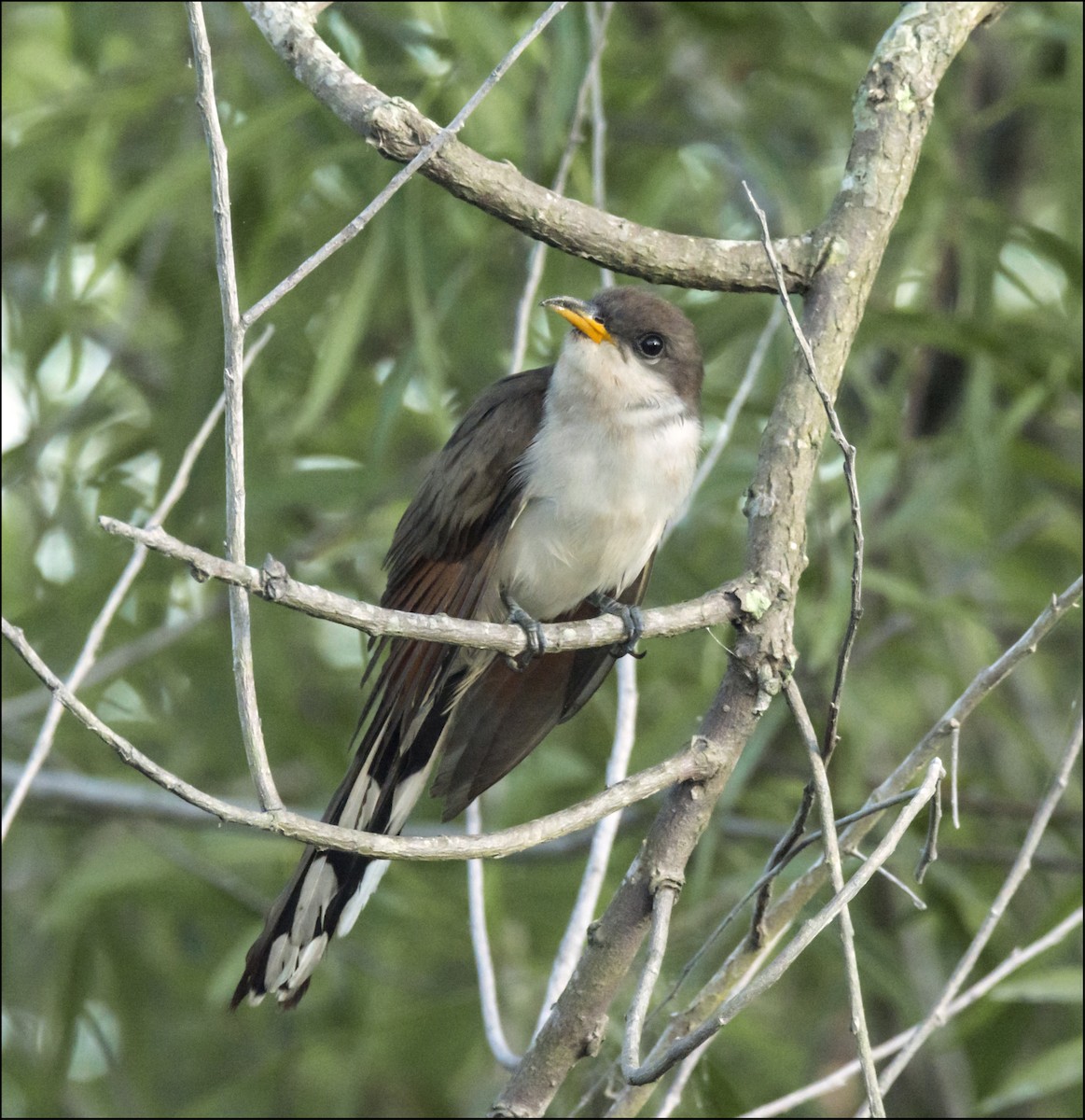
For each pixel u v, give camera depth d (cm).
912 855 1088
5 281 1228
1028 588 1211
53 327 1180
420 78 1031
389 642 777
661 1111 627
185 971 1309
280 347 1116
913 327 1098
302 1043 1172
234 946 1227
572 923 690
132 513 1201
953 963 1159
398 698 673
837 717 567
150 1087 1251
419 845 509
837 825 580
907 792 575
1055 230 1376
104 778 1220
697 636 1150
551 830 535
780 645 579
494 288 1209
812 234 620
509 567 824
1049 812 621
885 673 1230
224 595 1191
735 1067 1114
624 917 587
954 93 1216
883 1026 1184
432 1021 1166
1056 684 1339
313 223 1098
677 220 1262
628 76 1182
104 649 1198
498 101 1020
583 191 1058
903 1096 1188
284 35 605
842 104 1161
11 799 664
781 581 583
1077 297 1138
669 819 583
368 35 1058
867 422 1271
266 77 1122
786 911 621
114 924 1265
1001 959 1120
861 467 1095
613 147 1203
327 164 1046
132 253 1241
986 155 1373
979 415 1092
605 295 853
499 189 575
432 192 1088
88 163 1117
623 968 594
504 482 805
